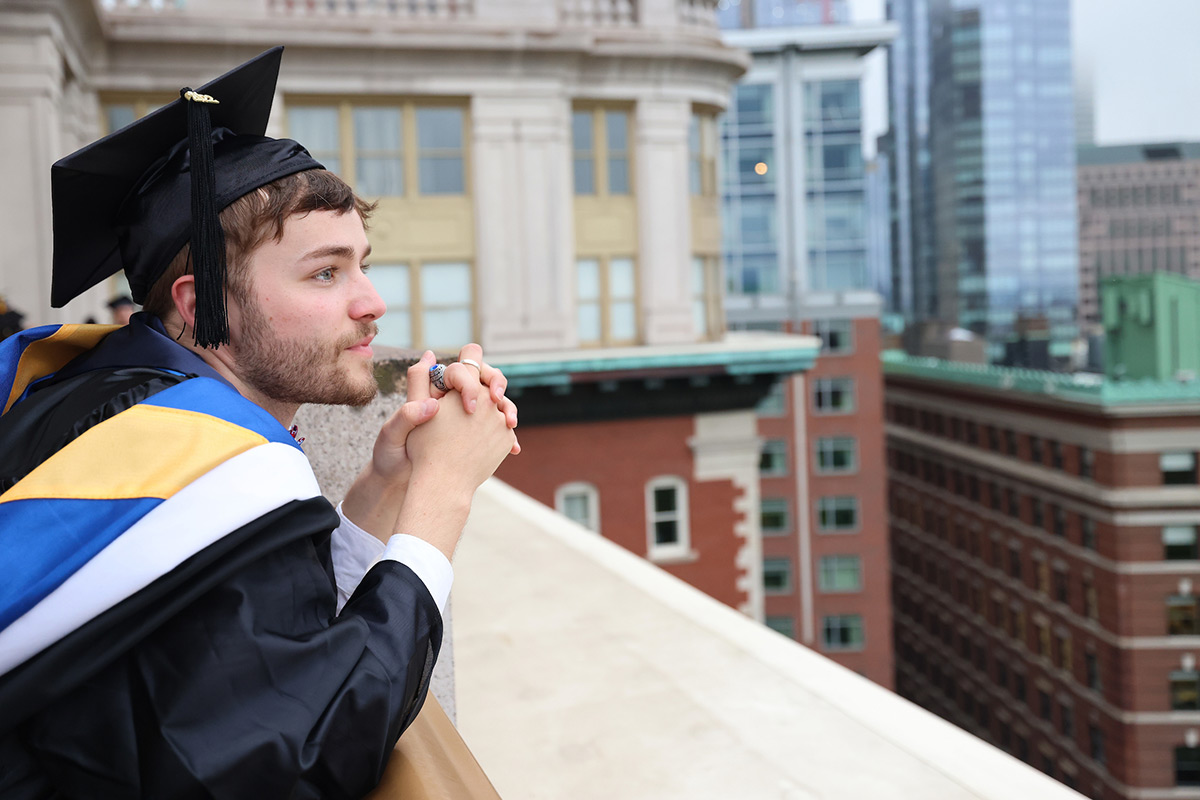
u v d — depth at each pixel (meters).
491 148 17.50
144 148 1.14
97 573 0.89
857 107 45.16
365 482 1.34
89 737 0.90
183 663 0.91
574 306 18.59
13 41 12.38
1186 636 39.03
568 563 5.01
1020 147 190.75
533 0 17.44
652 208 18.91
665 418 19.53
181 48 15.67
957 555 54.78
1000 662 50.22
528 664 3.46
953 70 193.50
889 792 2.43
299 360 1.13
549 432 18.95
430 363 1.26
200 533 0.92
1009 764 2.58
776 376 19.77
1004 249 192.75
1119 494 39.09
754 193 45.22
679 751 2.70
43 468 0.95
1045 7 191.12
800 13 117.44
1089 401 39.75
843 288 45.19
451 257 17.62
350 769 0.93
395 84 16.89
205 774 0.87
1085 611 42.06
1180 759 39.06
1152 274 45.97
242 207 1.09
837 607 43.81
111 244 1.30
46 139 12.53
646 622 3.95
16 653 0.87
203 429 0.98
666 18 18.64
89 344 1.28
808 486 43.78
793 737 2.77
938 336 62.81
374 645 0.98
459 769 1.08
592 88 18.41
